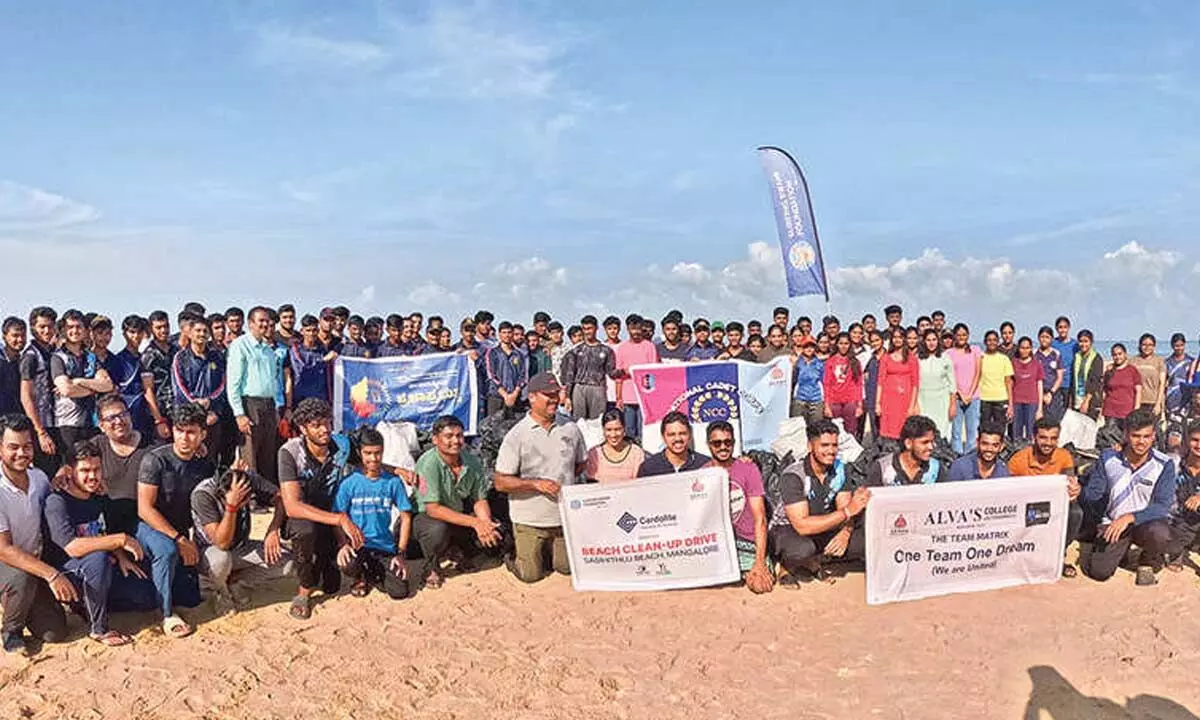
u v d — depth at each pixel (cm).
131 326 975
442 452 772
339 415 1137
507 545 843
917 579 727
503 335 1248
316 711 551
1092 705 546
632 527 755
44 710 552
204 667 612
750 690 571
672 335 1304
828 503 748
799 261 1385
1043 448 783
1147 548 760
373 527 751
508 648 643
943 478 780
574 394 1233
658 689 574
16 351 884
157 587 671
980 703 548
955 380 1306
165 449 693
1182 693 561
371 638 664
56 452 895
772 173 1391
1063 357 1514
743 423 1105
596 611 714
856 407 1265
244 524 751
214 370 994
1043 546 754
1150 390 1432
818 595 736
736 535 760
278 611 722
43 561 634
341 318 1273
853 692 565
